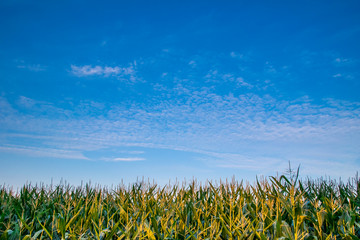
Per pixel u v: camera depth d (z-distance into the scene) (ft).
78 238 12.82
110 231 12.91
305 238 12.10
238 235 12.16
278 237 11.78
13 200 17.57
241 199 15.42
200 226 13.12
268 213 13.23
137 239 12.95
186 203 15.72
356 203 13.91
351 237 11.69
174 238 12.82
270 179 15.69
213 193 17.74
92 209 14.56
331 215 13.05
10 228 14.53
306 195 15.65
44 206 16.17
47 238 13.51
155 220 12.78
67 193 19.34
